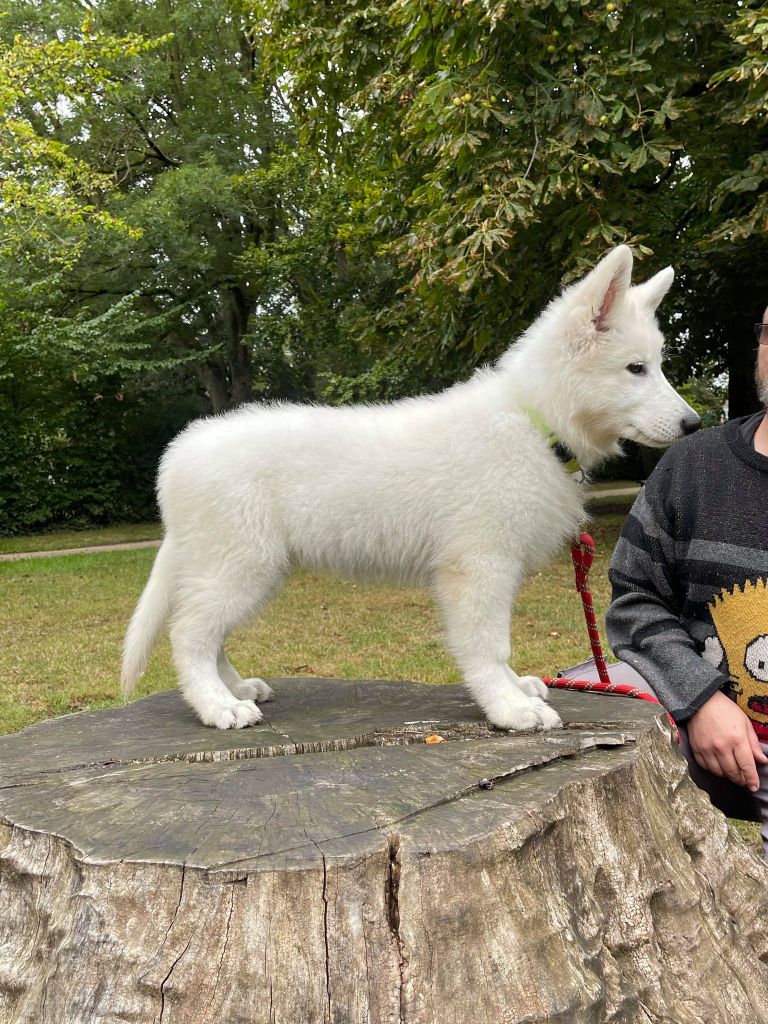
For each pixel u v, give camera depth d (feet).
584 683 9.74
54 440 68.33
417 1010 5.11
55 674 22.33
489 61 25.03
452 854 5.33
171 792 6.61
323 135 41.09
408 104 30.22
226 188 73.00
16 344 62.39
